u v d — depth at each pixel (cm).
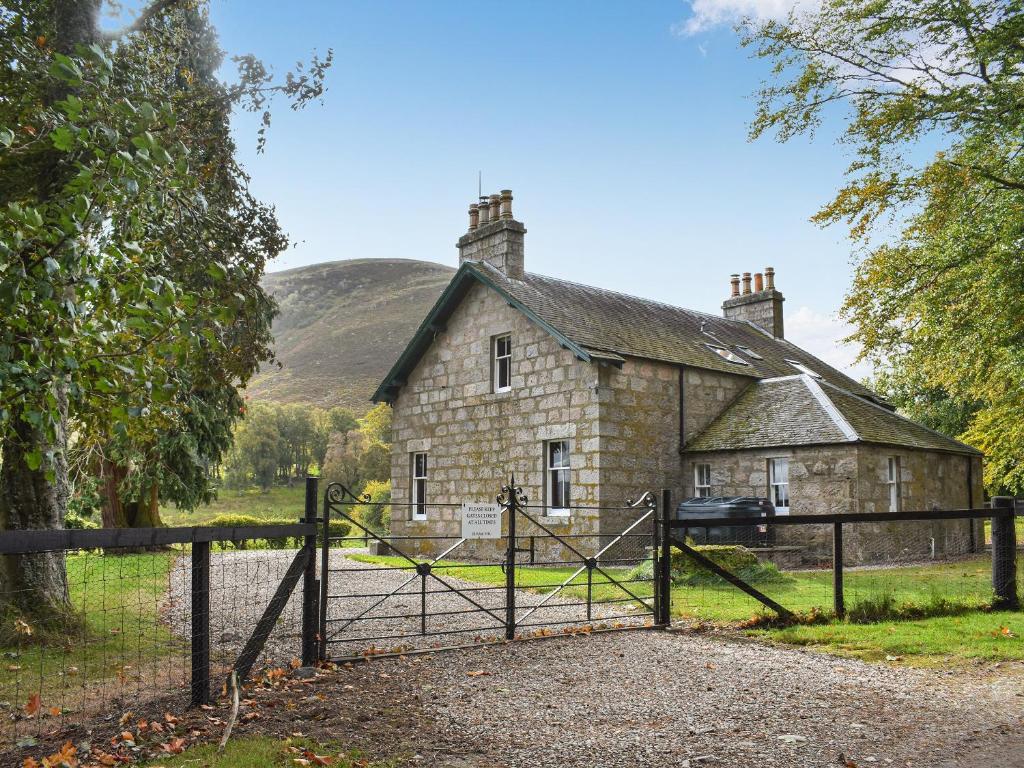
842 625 911
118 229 573
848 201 1670
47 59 717
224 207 1070
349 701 600
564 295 2253
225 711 566
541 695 626
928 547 2027
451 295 2250
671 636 890
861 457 1833
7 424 596
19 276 439
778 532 1912
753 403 2173
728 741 512
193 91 1065
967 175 1591
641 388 2017
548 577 1520
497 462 2130
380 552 2381
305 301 16812
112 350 537
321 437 9556
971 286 1688
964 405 3197
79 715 573
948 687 643
